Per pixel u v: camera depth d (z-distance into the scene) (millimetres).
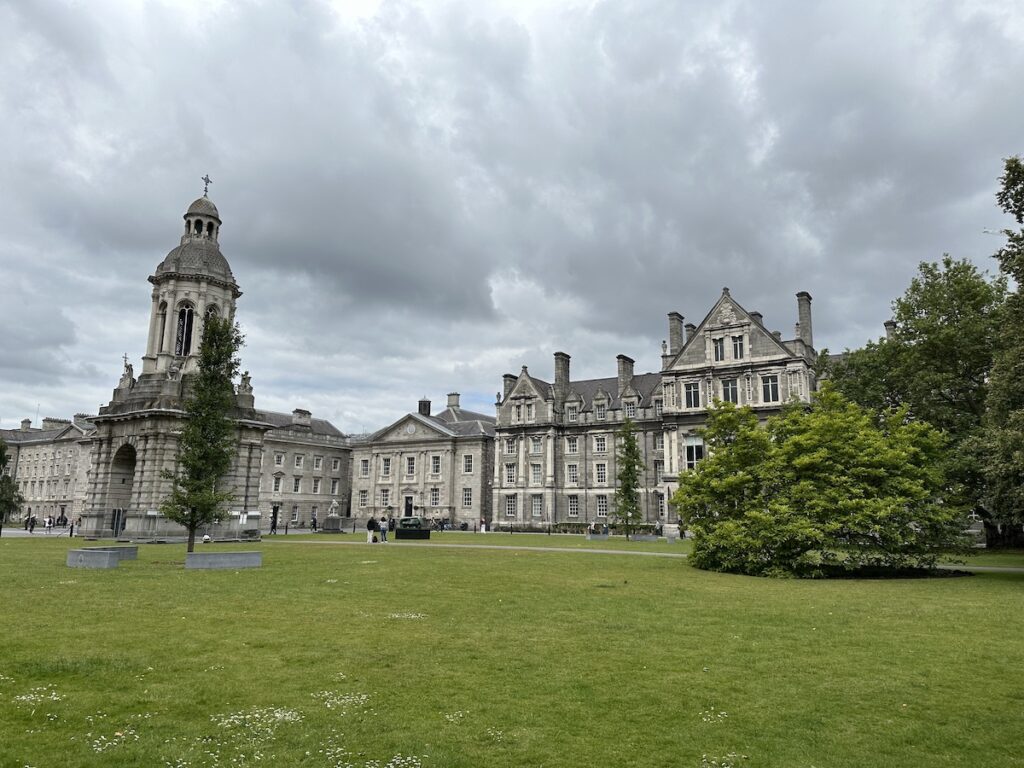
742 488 31406
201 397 33062
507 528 86375
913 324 45156
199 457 32688
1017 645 13836
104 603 17672
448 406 106688
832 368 54438
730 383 68312
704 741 8500
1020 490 26656
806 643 13883
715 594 21109
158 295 59250
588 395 88062
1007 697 10438
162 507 32375
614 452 81688
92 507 55594
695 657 12578
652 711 9570
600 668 11734
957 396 44125
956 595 21594
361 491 103125
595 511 82188
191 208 61406
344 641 13469
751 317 68312
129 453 57625
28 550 37062
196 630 14352
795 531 27766
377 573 26109
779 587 23594
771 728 8969
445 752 7945
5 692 9898
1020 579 27125
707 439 34812
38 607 16875
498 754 7973
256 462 57906
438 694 10141
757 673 11570
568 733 8688
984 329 41750
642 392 83312
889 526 28156
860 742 8539
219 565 27781
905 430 32062
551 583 23375
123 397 57188
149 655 12102
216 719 8930
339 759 7684
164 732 8445
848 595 21422
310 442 102062
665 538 59656
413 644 13305
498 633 14469
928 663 12352
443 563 31109
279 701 9688
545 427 86062
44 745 7953
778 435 33281
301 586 21812
